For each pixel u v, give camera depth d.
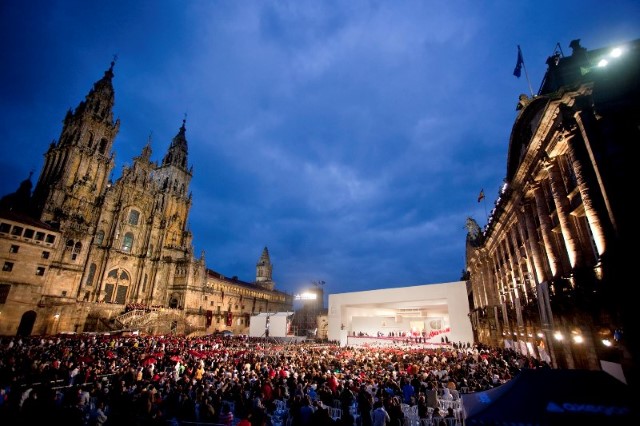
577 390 7.37
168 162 94.38
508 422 6.95
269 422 13.52
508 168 28.89
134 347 33.28
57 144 66.88
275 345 48.62
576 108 16.73
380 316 69.12
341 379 18.64
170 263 77.19
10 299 43.72
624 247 13.55
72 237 54.75
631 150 14.75
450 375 20.47
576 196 18.88
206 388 15.46
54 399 12.45
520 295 32.66
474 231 56.56
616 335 13.73
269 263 155.38
